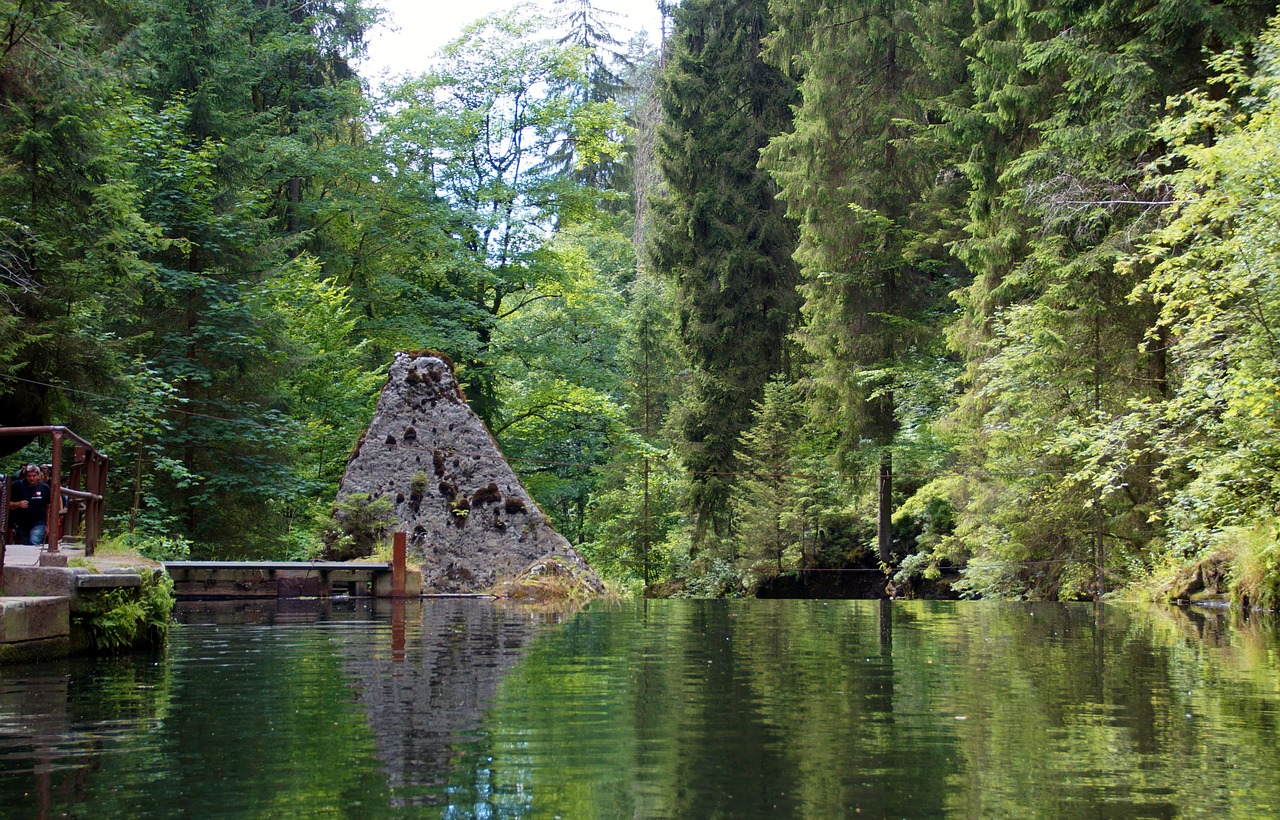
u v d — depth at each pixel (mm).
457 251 29766
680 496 31500
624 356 38469
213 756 3498
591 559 31359
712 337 31844
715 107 32906
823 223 27562
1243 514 12883
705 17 33344
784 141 28297
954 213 26469
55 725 4070
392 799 2939
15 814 2791
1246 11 15805
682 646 7145
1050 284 18219
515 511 15578
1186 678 5445
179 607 12016
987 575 20438
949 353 27719
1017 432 18312
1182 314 16172
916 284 28375
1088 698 4738
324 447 22844
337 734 3859
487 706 4496
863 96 28031
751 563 29250
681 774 3236
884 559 27203
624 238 45156
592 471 35188
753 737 3820
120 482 17281
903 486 28656
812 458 29656
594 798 2953
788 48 29688
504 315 32344
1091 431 15117
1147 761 3436
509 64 31375
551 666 5914
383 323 29125
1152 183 13656
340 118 30656
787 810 2834
